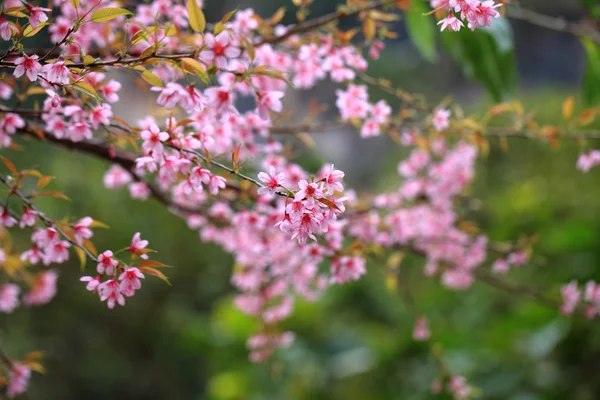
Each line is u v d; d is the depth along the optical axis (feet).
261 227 7.64
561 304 8.34
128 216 20.38
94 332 20.04
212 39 6.52
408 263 11.63
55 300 19.06
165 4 7.63
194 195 8.04
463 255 8.52
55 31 7.45
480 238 8.41
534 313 13.70
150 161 6.72
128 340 20.75
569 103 7.82
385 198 8.14
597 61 8.45
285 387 16.48
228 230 8.09
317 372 16.61
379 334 17.89
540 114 18.75
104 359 20.04
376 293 18.57
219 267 21.22
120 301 6.51
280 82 7.79
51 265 18.80
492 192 18.52
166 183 7.86
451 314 16.92
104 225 6.92
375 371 15.37
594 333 13.35
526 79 35.24
